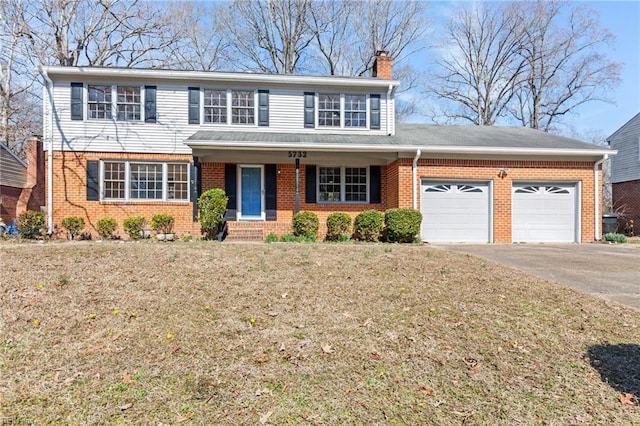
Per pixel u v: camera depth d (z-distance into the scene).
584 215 12.92
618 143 20.69
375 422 2.65
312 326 4.14
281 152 12.30
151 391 2.96
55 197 12.69
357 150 12.14
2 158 14.61
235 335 3.90
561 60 27.86
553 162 12.90
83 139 12.84
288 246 8.66
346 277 5.88
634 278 6.71
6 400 2.79
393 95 14.35
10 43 18.05
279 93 13.82
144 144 13.12
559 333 4.17
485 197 12.84
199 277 5.62
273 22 27.55
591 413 2.82
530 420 2.72
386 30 28.20
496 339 3.97
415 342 3.85
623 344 3.95
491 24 29.11
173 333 3.90
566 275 6.91
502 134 15.12
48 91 12.83
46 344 3.63
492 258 8.65
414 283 5.67
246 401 2.87
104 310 4.36
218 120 13.56
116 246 7.82
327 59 28.92
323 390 3.03
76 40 20.19
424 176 12.50
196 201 12.70
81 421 2.60
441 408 2.84
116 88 13.06
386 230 12.25
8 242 9.73
